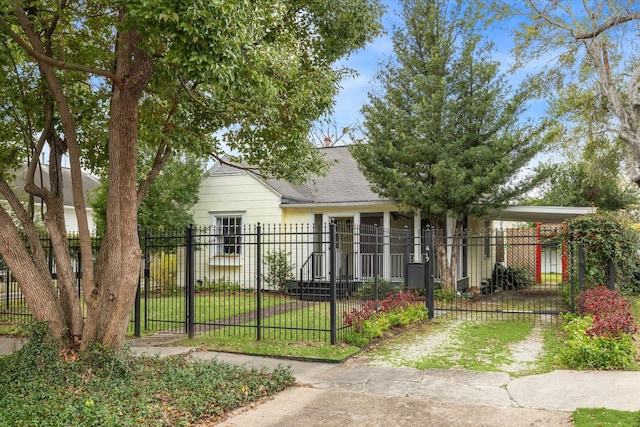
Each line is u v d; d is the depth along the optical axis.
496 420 5.19
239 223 18.52
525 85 14.66
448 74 14.98
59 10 6.69
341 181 18.92
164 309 13.15
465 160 14.45
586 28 18.12
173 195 17.23
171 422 4.96
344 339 8.87
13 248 6.75
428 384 6.56
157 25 5.18
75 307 7.11
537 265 22.44
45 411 5.02
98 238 11.38
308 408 5.65
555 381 6.47
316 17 9.20
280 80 7.94
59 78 8.21
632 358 7.24
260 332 9.39
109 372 6.29
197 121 8.88
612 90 18.19
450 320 11.78
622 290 11.38
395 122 14.94
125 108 6.59
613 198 23.48
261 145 9.80
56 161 7.54
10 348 8.85
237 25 5.54
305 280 16.55
